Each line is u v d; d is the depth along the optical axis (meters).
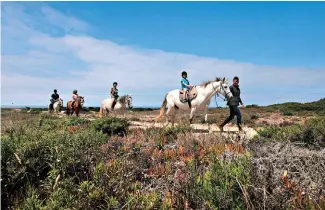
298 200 3.76
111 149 6.72
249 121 20.78
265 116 28.52
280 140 7.23
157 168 5.97
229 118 12.49
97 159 5.48
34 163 4.82
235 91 12.26
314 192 4.09
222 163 4.88
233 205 3.81
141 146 7.91
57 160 4.78
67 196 4.02
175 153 7.09
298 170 4.95
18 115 27.44
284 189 3.88
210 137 8.87
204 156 6.41
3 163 4.55
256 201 3.77
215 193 3.99
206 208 3.92
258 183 3.98
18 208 3.89
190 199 4.18
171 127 10.84
